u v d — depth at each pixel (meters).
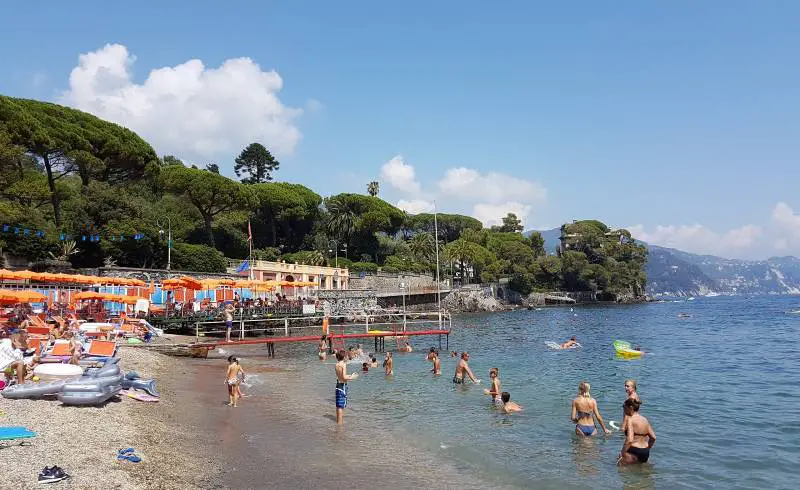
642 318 83.56
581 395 14.90
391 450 13.18
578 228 167.75
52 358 18.12
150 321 38.16
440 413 17.38
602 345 41.31
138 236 48.56
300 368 28.17
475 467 11.94
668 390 21.62
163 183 74.38
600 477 11.35
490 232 153.38
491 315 96.38
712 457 12.73
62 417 12.84
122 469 9.93
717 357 32.94
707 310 113.38
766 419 16.56
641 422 12.33
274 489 10.16
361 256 111.88
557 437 14.50
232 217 88.56
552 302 140.00
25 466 9.34
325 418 16.55
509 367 28.73
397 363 30.62
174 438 13.02
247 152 139.38
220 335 42.31
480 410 17.84
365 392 21.09
